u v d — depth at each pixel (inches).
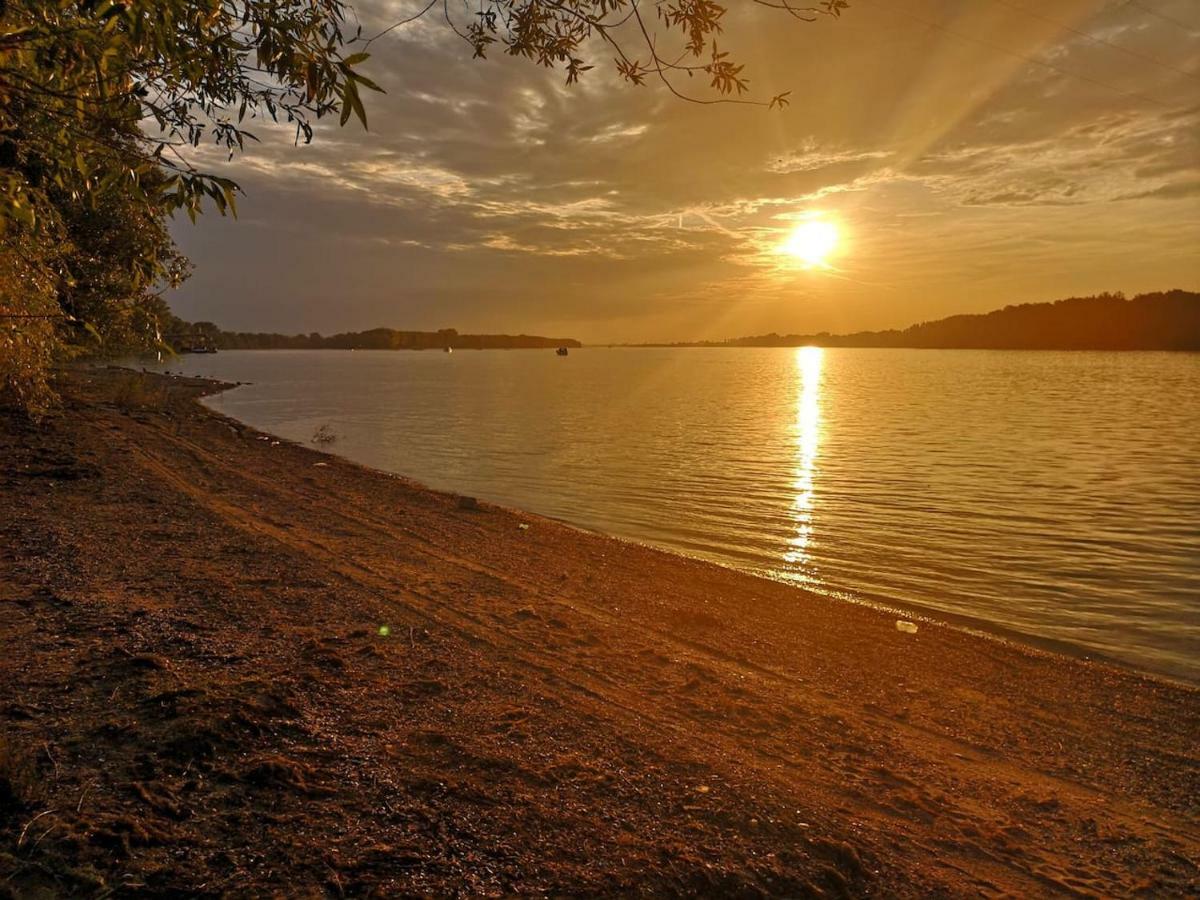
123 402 1151.6
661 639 314.5
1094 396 2359.7
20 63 99.6
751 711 242.7
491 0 150.9
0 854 114.9
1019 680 301.6
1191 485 820.6
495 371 5083.7
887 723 248.5
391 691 213.2
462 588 357.7
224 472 665.6
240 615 262.8
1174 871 170.6
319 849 131.5
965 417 1686.8
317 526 476.1
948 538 580.1
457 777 167.3
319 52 102.1
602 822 157.9
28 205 114.5
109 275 352.2
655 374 4717.0
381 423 1496.1
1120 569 495.5
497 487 793.6
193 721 164.2
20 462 540.7
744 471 914.1
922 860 164.9
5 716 159.9
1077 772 223.3
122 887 113.3
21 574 272.8
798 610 383.6
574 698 233.6
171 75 109.3
